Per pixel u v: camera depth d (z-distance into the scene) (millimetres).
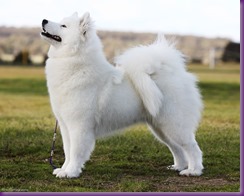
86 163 7559
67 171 6508
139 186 6039
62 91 6406
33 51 32688
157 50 6895
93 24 6559
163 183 6445
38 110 13820
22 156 8000
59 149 8523
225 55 35875
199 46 36844
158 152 8453
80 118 6402
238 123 11664
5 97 17000
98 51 6574
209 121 11828
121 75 6688
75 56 6422
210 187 6223
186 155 6992
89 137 6488
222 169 7340
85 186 6148
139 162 7758
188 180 6645
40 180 6414
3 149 8305
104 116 6582
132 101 6688
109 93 6523
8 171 6844
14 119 11719
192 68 30500
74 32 6434
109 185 6270
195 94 7023
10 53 32375
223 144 9125
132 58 6750
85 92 6398
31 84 21344
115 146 8828
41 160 7746
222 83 22359
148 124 7137
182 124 6762
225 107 15242
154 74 6770
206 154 8305
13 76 24125
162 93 6703
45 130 10117
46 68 6668
